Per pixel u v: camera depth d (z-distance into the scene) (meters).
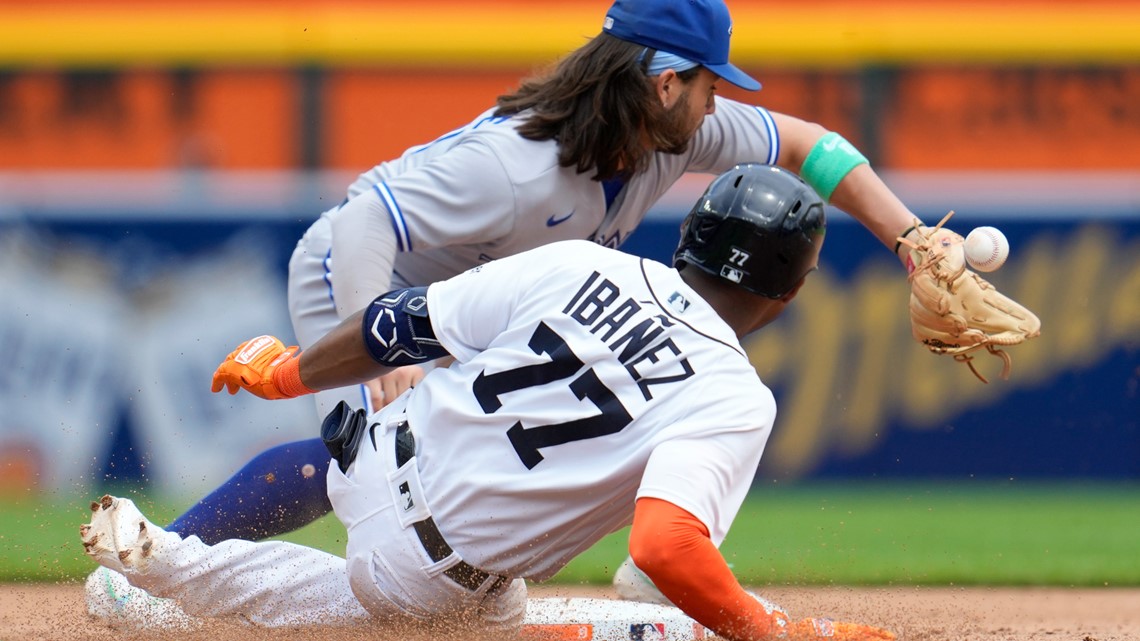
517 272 9.58
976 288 11.55
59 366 26.11
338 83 34.84
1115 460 27.25
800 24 35.34
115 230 26.41
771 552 21.30
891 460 27.16
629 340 9.09
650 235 27.38
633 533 8.60
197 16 35.69
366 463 9.97
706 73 11.72
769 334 27.08
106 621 11.26
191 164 35.34
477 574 9.63
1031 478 27.19
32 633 11.45
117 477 25.91
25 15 35.72
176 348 26.34
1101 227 27.47
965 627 14.18
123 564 10.54
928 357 27.17
